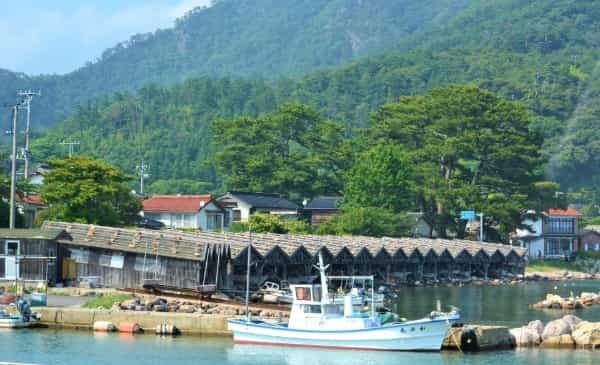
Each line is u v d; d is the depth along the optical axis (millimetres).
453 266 141500
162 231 108438
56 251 97875
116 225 120250
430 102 182125
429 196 165125
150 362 65250
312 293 70312
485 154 171125
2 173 130875
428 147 172375
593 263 175500
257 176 194000
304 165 194750
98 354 67500
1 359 65500
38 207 137125
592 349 70000
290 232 144375
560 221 192875
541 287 132125
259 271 101875
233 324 72062
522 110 173875
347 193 164125
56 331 76375
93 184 118312
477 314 90938
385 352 67875
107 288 94562
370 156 163250
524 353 68250
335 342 69000
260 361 65875
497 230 173750
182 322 75812
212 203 162375
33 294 82688
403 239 141750
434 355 67375
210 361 65875
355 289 72188
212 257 93750
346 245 119688
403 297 109000
